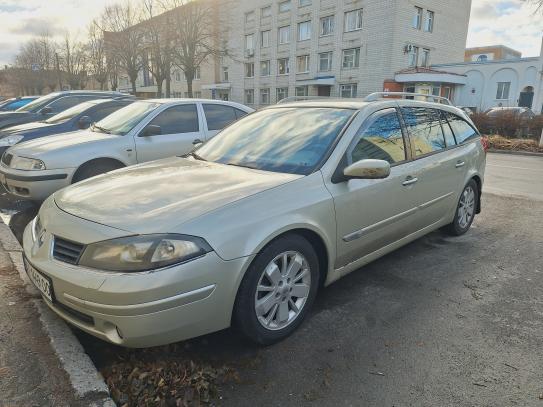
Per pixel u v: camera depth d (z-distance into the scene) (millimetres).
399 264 4195
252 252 2504
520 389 2420
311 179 2982
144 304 2193
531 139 16922
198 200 2600
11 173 5398
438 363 2645
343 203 3090
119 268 2234
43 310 3023
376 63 31234
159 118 6301
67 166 5414
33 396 2217
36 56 50312
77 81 45750
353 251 3312
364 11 31438
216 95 47969
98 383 2324
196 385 2355
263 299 2682
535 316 3221
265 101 41719
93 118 7488
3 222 5035
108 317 2230
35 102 10633
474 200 5195
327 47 34562
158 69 30578
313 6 35031
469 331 3008
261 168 3258
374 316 3201
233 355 2695
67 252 2438
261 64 41375
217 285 2393
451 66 32312
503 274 3986
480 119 18812
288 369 2572
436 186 4188
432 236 5082
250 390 2383
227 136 3980
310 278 2975
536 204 6844
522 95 29375
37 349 2602
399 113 3914
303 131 3514
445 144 4500
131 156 5922
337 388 2416
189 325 2355
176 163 3578
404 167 3719
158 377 2400
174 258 2262
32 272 2656
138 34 31594
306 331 2988
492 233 5250
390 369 2586
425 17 31984
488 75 30797
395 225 3695
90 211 2588
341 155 3186
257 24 40719
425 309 3312
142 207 2553
